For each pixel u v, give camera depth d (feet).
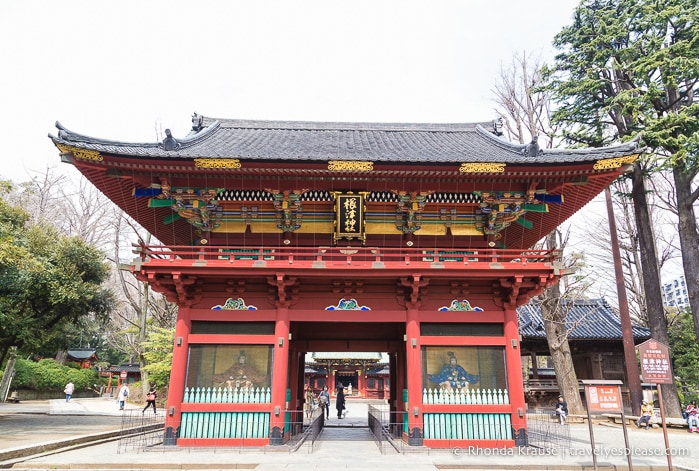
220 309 52.49
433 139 75.82
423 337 51.90
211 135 72.23
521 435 49.06
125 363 208.54
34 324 86.74
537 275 50.75
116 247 149.48
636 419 83.76
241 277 51.67
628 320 91.56
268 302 53.16
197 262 49.67
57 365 161.99
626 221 125.08
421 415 49.65
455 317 52.70
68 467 39.78
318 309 53.11
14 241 80.84
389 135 78.79
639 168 95.71
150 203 56.13
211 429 49.21
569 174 52.54
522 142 103.76
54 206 169.27
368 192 54.85
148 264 49.44
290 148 63.82
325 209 58.59
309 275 50.67
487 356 52.01
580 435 69.46
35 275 84.17
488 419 50.01
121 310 190.70
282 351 50.62
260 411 49.70
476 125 81.87
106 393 186.60
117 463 39.99
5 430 64.90
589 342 115.96
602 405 40.50
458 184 54.75
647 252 97.35
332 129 81.97
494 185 54.90
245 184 54.60
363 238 55.62
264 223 58.23
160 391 127.54
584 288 99.71
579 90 96.68
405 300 53.01
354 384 207.21
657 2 90.33
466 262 50.55
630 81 96.07
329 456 44.70
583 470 40.27
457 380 51.06
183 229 67.77
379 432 53.67
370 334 68.33
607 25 96.32
